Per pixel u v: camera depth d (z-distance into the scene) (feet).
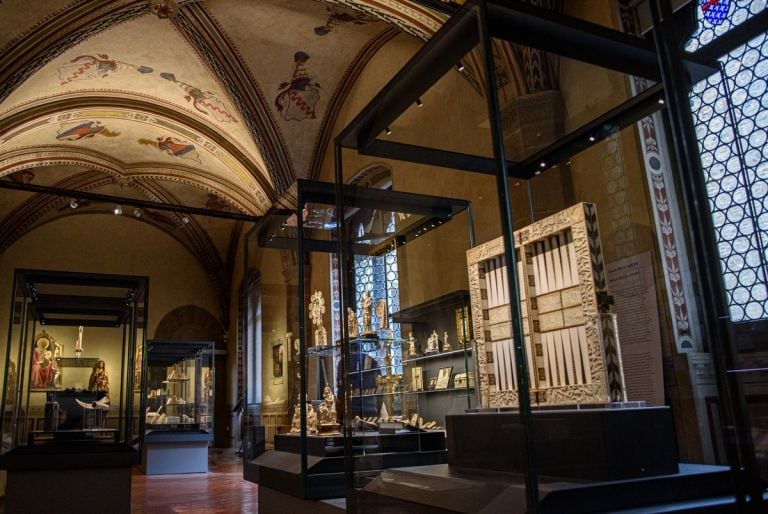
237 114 46.19
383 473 11.51
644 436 8.70
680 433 12.75
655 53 9.96
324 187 19.27
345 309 14.14
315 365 18.53
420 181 14.01
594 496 7.94
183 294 78.95
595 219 9.86
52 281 24.30
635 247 12.89
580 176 11.93
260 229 22.65
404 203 14.62
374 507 11.44
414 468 11.27
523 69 9.57
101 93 46.70
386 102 11.69
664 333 12.87
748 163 16.89
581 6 22.27
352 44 40.86
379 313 15.42
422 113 11.50
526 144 10.64
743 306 8.96
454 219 14.56
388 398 14.93
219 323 80.07
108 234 75.61
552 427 7.98
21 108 43.91
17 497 21.25
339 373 18.66
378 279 15.49
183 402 52.34
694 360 13.17
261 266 22.62
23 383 22.86
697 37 10.28
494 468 8.55
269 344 21.21
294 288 19.35
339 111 45.52
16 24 34.35
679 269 13.37
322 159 46.93
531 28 9.23
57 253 72.23
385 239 15.38
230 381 77.10
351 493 12.68
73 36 36.01
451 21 9.32
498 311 11.13
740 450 7.29
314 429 17.79
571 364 9.77
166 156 57.36
